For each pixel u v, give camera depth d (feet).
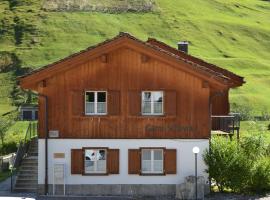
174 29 614.34
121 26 601.21
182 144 124.67
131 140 124.67
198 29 624.18
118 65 125.08
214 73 123.65
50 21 583.58
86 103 125.70
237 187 122.83
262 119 392.27
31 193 125.59
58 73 124.67
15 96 459.32
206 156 123.54
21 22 579.07
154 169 125.49
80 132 124.88
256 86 506.89
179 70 124.88
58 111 124.77
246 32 643.86
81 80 124.88
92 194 124.67
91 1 625.00
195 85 124.88
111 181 124.88
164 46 159.74
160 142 124.67
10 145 200.03
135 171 124.67
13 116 364.99
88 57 124.47
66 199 119.03
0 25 575.38
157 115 124.98
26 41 550.36
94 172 125.08
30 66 507.71
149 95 125.90
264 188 124.77
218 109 157.17
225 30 636.48
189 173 124.57
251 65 561.02
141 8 638.12
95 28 584.81
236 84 155.22
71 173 124.77
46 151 124.26
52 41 552.00
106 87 124.88
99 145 124.67
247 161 123.34
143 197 122.21
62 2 615.16
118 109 124.88
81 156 124.67
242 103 462.19
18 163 137.08
